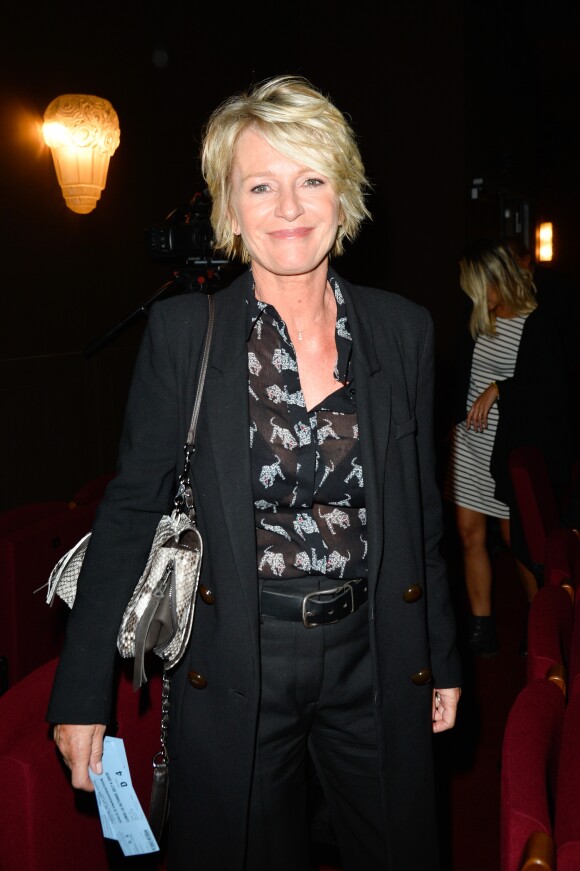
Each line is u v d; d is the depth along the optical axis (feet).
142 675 3.75
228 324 3.96
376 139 19.15
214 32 15.89
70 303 12.76
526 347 10.12
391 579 4.08
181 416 3.93
